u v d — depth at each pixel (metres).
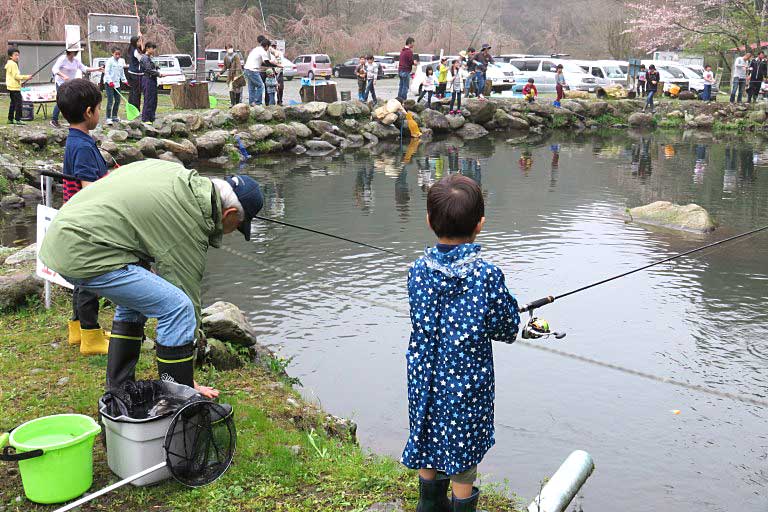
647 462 4.66
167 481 3.34
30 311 5.57
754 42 34.03
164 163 3.53
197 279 3.48
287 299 7.65
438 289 2.74
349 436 4.50
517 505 3.65
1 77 31.80
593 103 26.56
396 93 30.97
